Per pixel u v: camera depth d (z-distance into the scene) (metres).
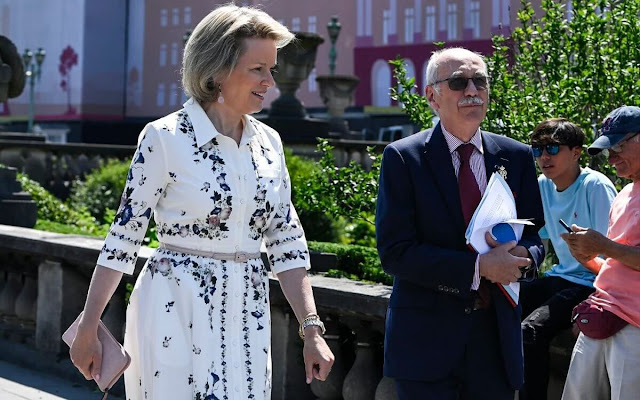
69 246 6.08
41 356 6.36
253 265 3.00
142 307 2.94
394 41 29.53
